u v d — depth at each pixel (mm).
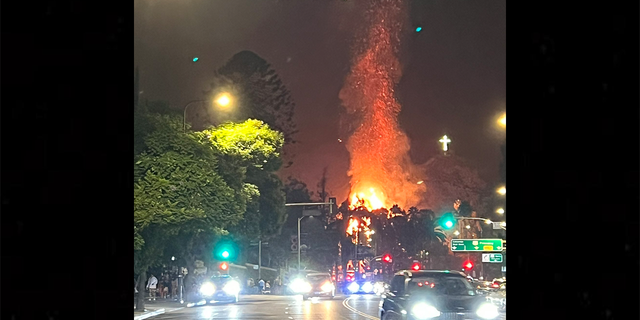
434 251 80000
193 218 39156
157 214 36719
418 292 19969
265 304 49250
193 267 52719
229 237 54156
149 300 53844
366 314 36625
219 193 40000
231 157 51531
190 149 38406
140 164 36531
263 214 60906
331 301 53719
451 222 38875
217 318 34406
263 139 53969
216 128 54156
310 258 98000
